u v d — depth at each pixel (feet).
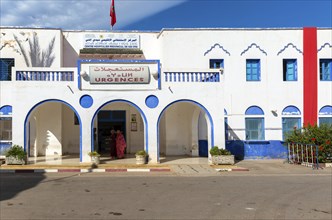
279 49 74.64
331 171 55.31
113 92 60.59
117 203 31.45
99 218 26.32
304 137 63.57
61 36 73.20
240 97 73.82
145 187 39.99
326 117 74.54
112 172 53.78
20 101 58.90
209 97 62.28
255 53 74.38
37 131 71.61
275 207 30.14
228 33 74.33
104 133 77.61
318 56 75.05
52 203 31.30
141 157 59.57
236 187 40.19
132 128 77.97
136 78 60.85
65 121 75.41
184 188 39.42
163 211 28.55
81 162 59.41
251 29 74.49
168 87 61.52
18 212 27.91
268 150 73.26
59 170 53.88
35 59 70.59
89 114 59.98
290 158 66.33
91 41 76.23
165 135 75.36
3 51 70.08
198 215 27.32
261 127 74.08
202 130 73.56
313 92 74.59
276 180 46.01
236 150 73.10
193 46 73.87
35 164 58.65
